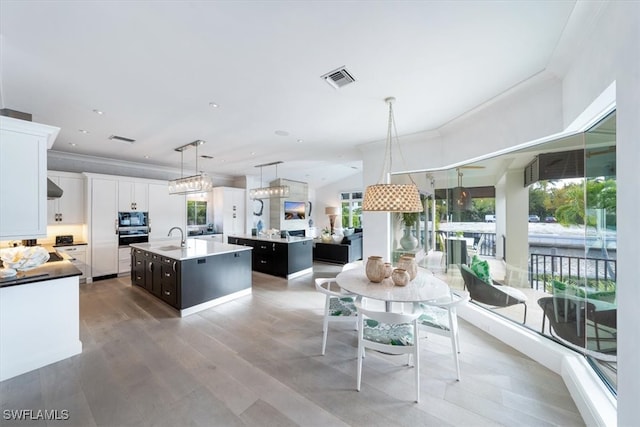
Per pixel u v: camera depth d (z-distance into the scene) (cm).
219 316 336
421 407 181
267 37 171
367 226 459
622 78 119
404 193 212
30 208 228
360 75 220
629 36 114
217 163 627
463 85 236
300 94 256
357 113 306
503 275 311
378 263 234
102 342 267
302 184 1040
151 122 332
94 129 359
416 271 251
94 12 146
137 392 194
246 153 521
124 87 238
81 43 175
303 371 220
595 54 154
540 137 229
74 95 253
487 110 284
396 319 185
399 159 421
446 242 387
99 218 506
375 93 254
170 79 225
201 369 222
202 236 711
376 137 408
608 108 169
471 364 230
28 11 144
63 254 350
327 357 242
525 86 233
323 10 147
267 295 421
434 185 397
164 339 274
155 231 588
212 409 178
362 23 158
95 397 189
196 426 164
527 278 282
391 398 189
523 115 246
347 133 386
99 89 241
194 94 254
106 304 375
